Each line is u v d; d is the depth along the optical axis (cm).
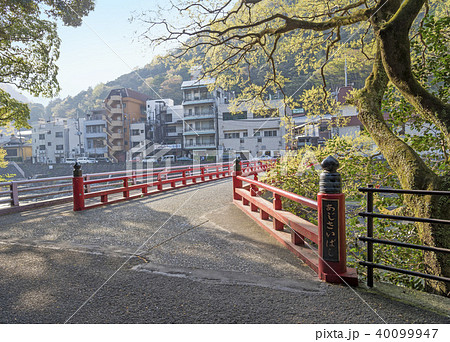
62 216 654
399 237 499
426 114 416
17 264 347
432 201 354
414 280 429
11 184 712
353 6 686
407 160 397
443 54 491
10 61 994
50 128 4775
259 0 759
